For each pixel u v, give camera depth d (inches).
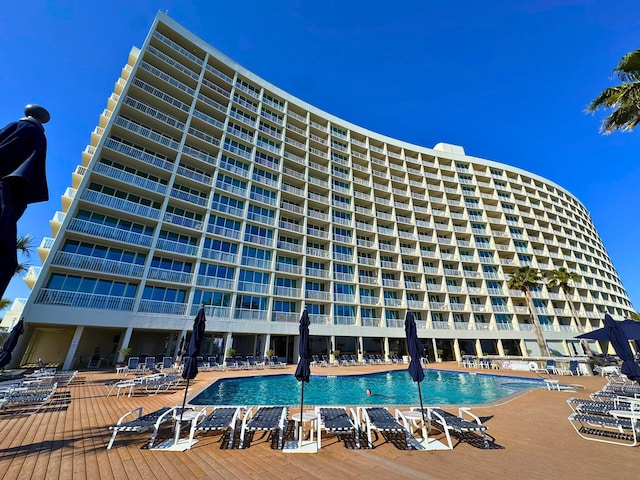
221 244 883.4
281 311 932.0
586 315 1473.9
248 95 1119.6
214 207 897.5
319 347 987.3
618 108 427.8
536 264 1472.7
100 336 748.0
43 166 97.3
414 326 235.5
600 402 265.0
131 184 751.7
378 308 1109.7
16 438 194.9
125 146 780.0
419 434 208.4
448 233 1400.1
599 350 1475.1
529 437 205.0
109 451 172.4
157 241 756.6
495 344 1259.8
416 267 1237.1
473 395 468.8
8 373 491.2
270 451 174.7
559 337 1291.8
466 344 1214.9
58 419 243.9
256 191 1036.5
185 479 137.3
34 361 733.9
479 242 1423.5
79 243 679.1
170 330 737.0
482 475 143.0
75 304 613.0
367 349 1085.1
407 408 287.0
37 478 137.0
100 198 703.1
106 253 706.8
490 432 217.8
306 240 1058.7
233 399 397.7
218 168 927.7
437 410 214.4
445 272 1270.9
